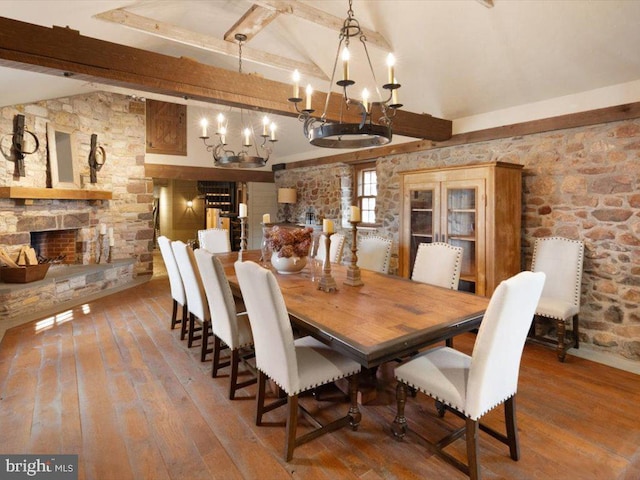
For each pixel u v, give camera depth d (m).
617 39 2.72
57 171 5.16
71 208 5.43
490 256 3.53
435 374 1.88
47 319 4.22
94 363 3.06
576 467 1.88
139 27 3.35
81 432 2.13
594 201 3.33
